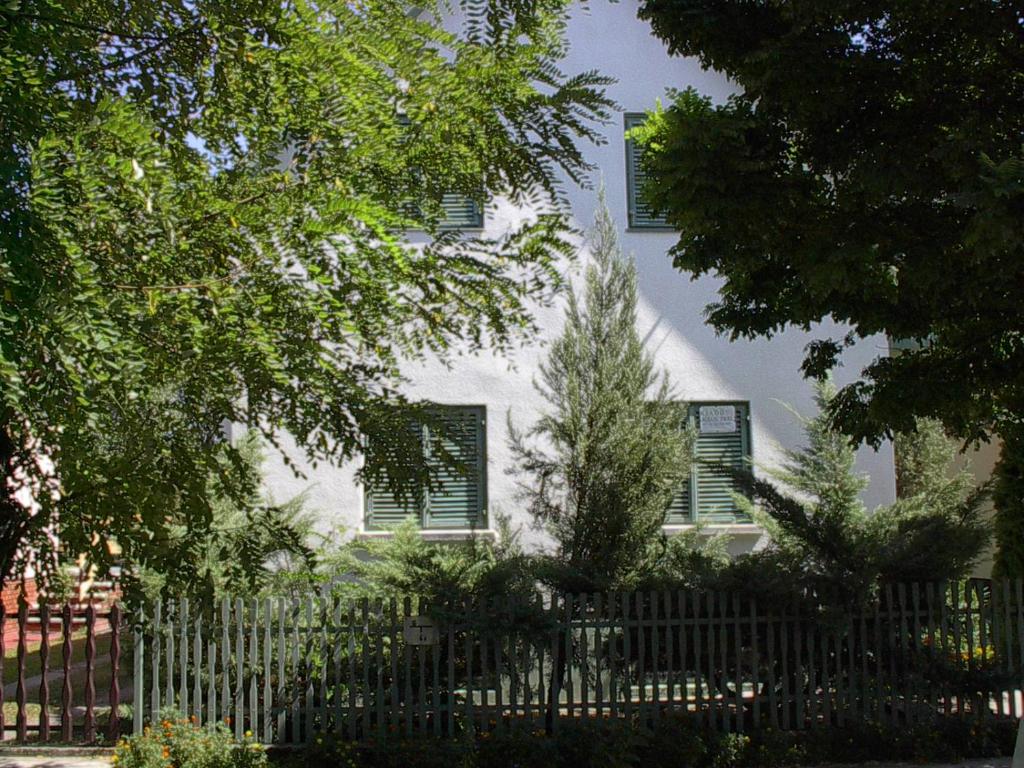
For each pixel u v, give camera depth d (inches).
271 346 147.9
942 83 281.1
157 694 303.7
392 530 383.6
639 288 497.7
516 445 412.8
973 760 309.1
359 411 180.7
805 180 283.7
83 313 115.3
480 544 384.5
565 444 407.5
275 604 320.8
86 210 134.1
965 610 325.7
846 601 319.9
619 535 377.7
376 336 183.3
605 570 363.3
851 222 278.2
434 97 158.1
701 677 323.9
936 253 265.9
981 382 305.1
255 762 288.4
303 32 147.9
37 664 481.1
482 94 162.1
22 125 125.3
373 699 314.0
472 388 478.3
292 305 159.6
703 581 325.4
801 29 258.7
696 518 490.6
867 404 321.4
